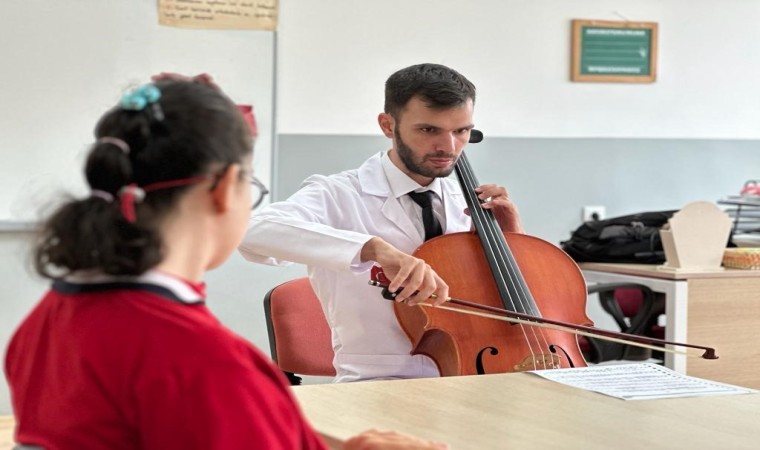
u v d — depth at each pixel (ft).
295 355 8.66
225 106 3.64
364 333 8.00
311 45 13.41
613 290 11.84
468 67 14.08
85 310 3.48
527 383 5.95
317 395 5.59
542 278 8.26
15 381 3.81
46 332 3.66
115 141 3.48
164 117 3.51
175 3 12.53
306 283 8.95
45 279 3.59
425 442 4.23
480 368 7.51
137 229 3.43
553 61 14.47
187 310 3.47
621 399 5.55
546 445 4.61
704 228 11.47
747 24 15.30
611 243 12.24
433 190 8.41
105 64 12.34
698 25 15.08
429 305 7.09
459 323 7.65
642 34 14.76
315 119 13.50
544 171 14.60
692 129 15.21
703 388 5.85
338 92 13.56
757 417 5.18
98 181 3.47
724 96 15.29
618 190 14.97
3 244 12.07
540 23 14.37
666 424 5.02
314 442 3.68
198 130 3.51
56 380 3.52
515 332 7.69
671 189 15.21
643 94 14.94
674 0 14.93
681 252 11.43
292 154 13.43
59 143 12.24
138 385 3.31
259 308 13.21
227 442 3.24
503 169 14.39
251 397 3.33
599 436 4.78
